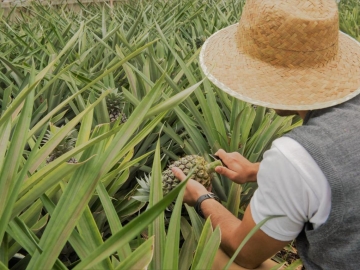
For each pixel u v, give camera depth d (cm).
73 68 240
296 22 103
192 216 131
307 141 94
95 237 90
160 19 364
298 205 95
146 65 215
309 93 105
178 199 91
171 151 190
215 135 173
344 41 121
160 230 97
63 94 227
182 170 134
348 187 91
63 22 365
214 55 121
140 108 91
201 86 232
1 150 95
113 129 88
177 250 84
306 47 105
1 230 79
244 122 183
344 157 92
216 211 124
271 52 108
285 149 95
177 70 234
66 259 139
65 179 112
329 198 93
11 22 432
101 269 83
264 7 107
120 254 90
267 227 102
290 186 94
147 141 179
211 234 95
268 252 108
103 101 172
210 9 419
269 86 108
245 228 108
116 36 281
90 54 267
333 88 106
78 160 108
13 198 81
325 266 102
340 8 505
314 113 107
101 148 101
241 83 110
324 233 97
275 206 99
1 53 256
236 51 116
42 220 112
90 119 121
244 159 144
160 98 186
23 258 113
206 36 307
